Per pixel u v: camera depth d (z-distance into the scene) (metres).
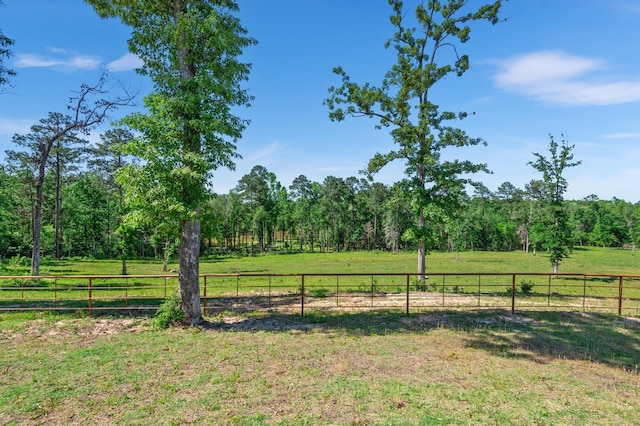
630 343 8.85
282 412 5.27
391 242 70.38
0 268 27.70
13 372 6.76
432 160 16.52
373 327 10.23
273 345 8.50
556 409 5.42
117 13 10.96
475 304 13.53
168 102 10.14
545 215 24.92
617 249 74.75
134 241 27.14
